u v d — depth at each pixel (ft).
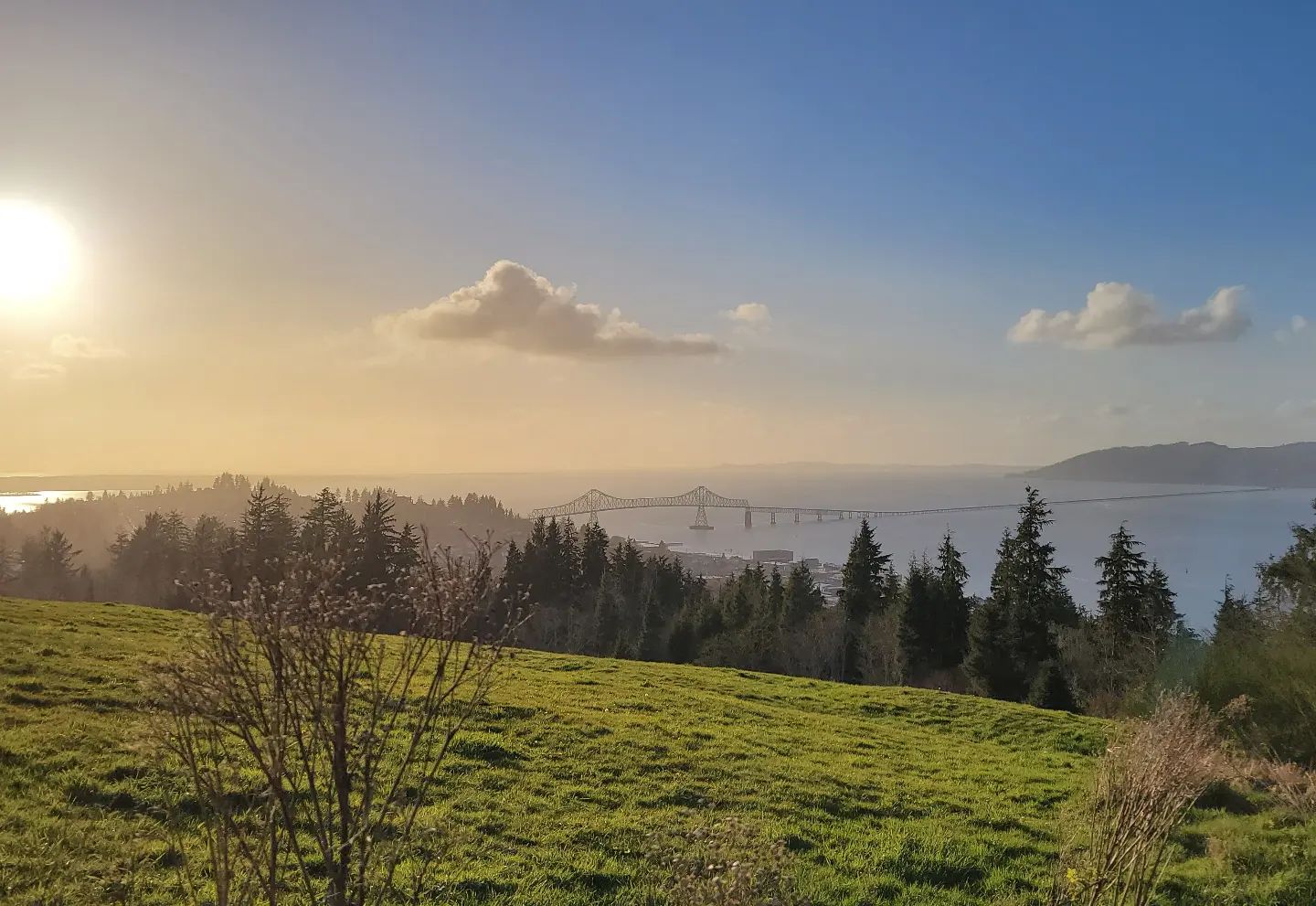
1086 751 67.77
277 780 13.23
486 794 35.09
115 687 43.57
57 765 30.76
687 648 194.18
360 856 13.93
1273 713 54.03
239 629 12.92
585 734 48.91
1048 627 165.37
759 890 18.71
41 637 55.52
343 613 13.21
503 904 25.05
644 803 37.73
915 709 80.18
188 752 13.58
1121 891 25.66
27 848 22.20
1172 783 24.70
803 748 55.52
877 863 33.12
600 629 207.72
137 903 20.75
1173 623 178.09
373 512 153.28
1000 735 72.43
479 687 14.56
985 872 33.32
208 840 14.12
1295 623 65.62
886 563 212.84
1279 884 30.45
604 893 27.04
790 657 183.93
